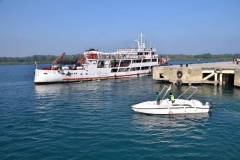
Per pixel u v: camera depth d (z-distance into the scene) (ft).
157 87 168.35
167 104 90.17
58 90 161.99
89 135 68.64
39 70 191.31
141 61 263.29
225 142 62.64
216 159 53.36
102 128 75.00
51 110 101.35
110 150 58.34
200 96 127.95
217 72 168.55
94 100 123.03
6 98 132.87
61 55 210.38
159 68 191.11
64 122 82.48
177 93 139.74
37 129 75.05
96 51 226.58
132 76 253.44
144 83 194.90
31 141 64.80
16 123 82.02
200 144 61.57
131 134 69.26
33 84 199.11
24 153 57.41
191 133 69.87
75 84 194.08
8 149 59.77
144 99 123.85
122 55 251.80
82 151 57.88
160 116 88.12
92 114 93.09
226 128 73.77
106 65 230.68
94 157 54.80
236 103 108.99
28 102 120.26
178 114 90.12
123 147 60.08
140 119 84.64
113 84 191.42
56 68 203.92
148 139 65.31
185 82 174.70
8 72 387.55
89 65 215.31
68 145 61.62
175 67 182.70
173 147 59.93
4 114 95.14
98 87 174.60
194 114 90.12
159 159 53.67
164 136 67.51
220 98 121.49
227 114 90.02
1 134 70.69
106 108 103.35
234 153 56.08
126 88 167.12
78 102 118.32
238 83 151.94
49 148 59.88
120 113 93.71
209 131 71.31
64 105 111.45
